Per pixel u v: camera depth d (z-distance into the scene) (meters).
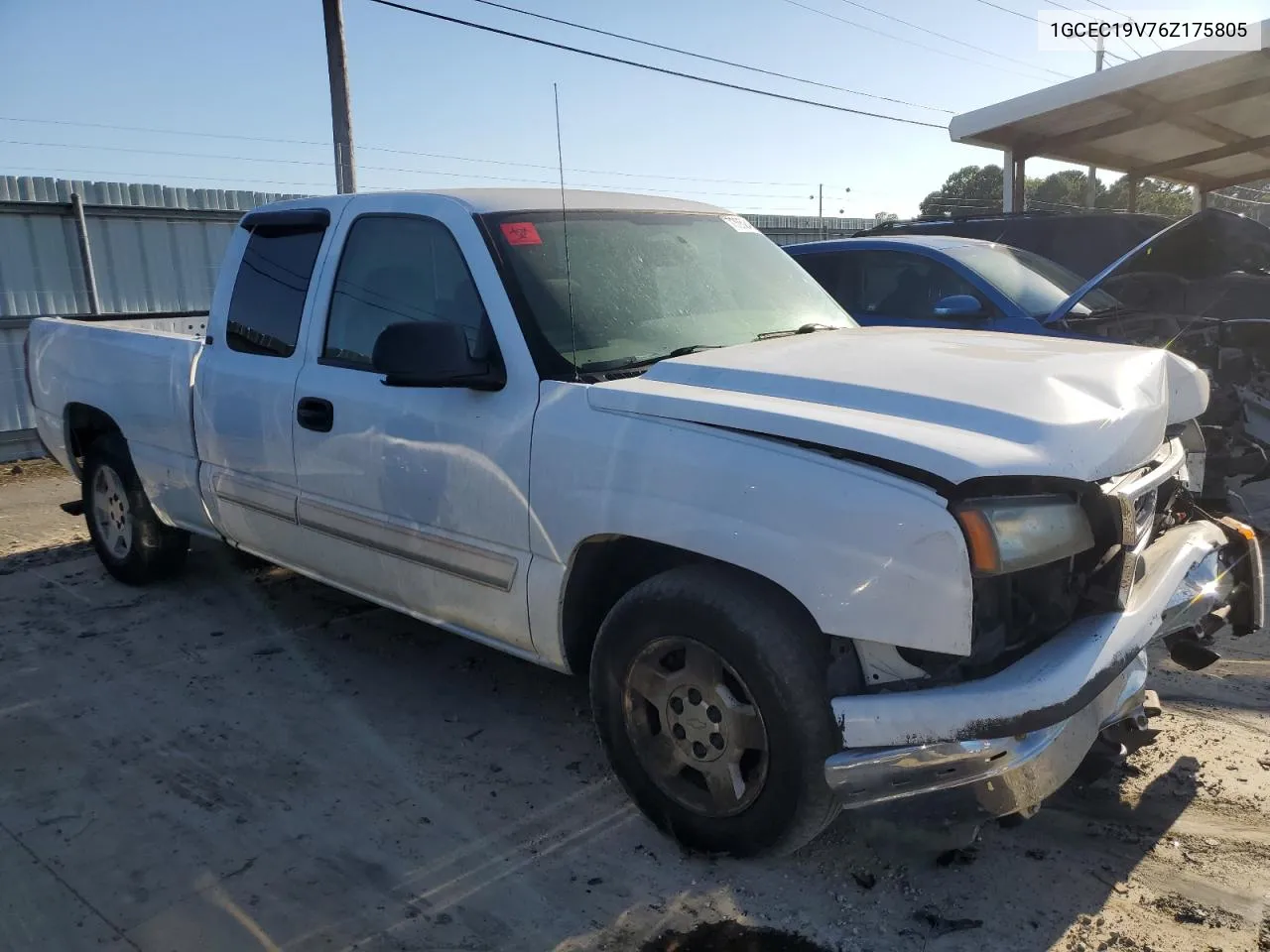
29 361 6.03
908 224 10.56
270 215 4.46
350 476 3.80
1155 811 3.14
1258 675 4.06
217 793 3.43
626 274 3.65
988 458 2.37
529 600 3.22
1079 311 6.23
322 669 4.46
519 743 3.76
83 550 6.48
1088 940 2.58
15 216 10.38
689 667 2.83
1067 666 2.45
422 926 2.73
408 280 3.73
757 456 2.64
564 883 2.90
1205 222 6.11
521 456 3.16
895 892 2.80
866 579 2.45
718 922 2.71
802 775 2.62
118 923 2.77
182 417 4.74
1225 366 6.07
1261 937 2.56
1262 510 6.30
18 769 3.62
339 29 11.23
